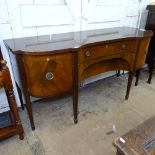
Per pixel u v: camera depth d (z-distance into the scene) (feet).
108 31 5.57
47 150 3.99
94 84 7.02
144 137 2.10
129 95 6.26
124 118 5.08
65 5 4.97
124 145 1.98
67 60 3.77
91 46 4.10
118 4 6.17
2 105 5.06
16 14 4.32
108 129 4.65
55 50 3.50
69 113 5.28
